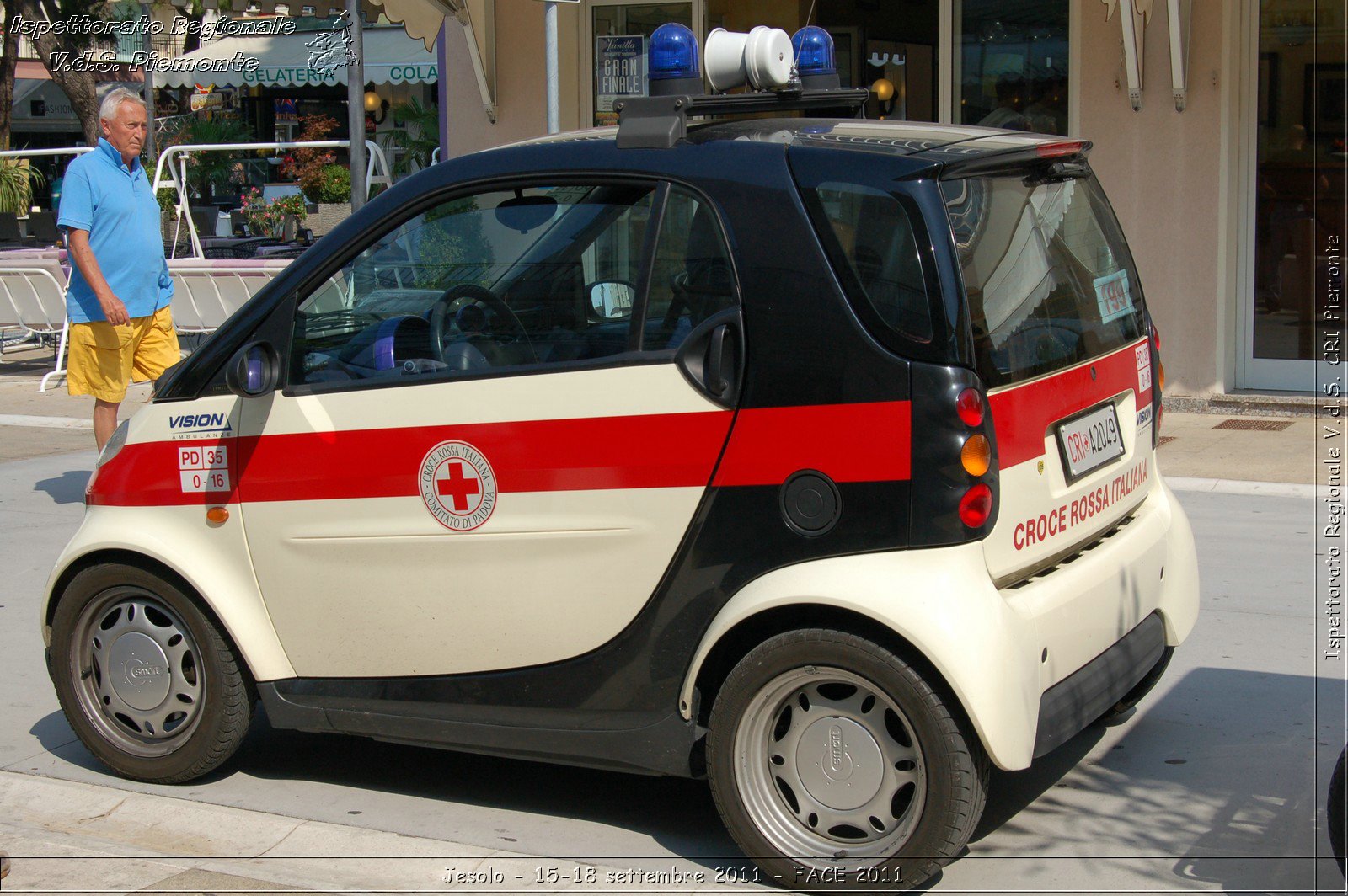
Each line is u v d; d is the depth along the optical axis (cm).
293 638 405
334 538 393
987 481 325
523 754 382
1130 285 425
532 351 372
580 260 367
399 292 392
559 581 367
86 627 432
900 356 326
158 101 2284
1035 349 353
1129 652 379
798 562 338
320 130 2155
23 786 429
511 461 368
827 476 332
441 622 384
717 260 348
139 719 429
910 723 329
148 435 418
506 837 392
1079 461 370
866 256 333
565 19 1183
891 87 1116
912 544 326
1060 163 391
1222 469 838
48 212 1734
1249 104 995
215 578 408
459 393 376
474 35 1176
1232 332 1023
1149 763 429
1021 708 324
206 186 2027
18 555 718
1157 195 1015
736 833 352
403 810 412
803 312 336
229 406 406
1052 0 1038
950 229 330
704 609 350
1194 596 423
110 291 709
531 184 376
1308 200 991
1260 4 980
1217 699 480
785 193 343
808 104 416
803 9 1137
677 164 358
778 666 339
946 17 1078
